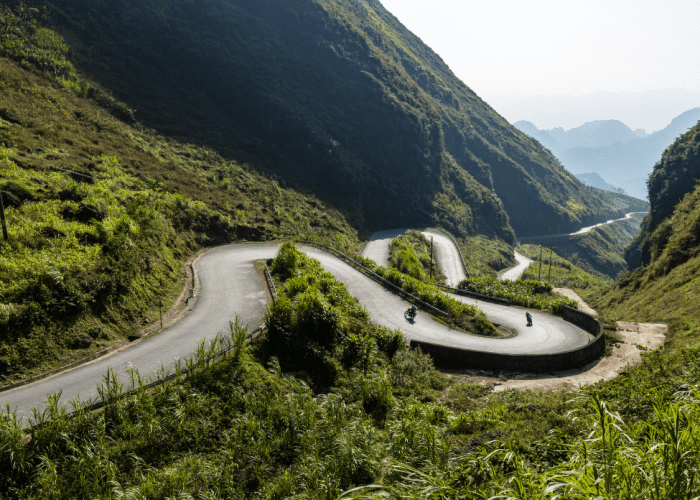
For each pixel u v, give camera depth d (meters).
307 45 127.94
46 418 11.09
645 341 24.86
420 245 84.31
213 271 29.92
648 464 2.89
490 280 43.34
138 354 16.06
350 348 18.62
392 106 124.62
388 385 14.93
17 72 49.97
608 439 3.25
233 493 9.19
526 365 20.72
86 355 15.54
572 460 3.62
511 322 30.39
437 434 9.87
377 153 116.00
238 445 10.66
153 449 10.30
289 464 10.49
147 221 28.16
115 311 18.38
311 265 32.91
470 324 28.06
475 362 21.28
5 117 38.62
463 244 112.44
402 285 34.75
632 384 10.76
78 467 9.07
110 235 21.77
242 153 80.00
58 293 16.14
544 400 14.37
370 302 31.30
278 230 48.22
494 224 146.75
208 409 11.93
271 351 16.55
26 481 8.88
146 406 11.33
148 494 8.71
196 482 9.46
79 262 18.62
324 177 96.75
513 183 186.25
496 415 12.66
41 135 38.56
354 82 125.50
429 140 131.62
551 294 40.53
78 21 82.75
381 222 103.50
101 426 10.24
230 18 116.62
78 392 12.85
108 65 79.75
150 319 19.72
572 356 21.61
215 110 91.62
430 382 18.31
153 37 95.75
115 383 11.57
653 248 61.53
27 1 74.75
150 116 72.50
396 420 12.34
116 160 41.22
